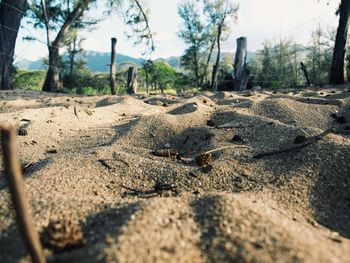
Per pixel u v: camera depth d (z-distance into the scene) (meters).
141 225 1.43
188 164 2.76
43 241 1.40
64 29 14.85
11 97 7.56
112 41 14.32
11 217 1.58
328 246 1.40
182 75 37.38
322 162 2.42
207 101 6.00
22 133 3.69
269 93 7.54
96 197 1.94
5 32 11.40
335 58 10.94
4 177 2.40
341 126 3.88
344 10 10.64
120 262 1.22
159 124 3.99
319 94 6.38
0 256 1.33
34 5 16.83
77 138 3.83
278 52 33.34
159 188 2.27
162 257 1.27
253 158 2.67
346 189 2.17
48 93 10.20
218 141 3.35
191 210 1.62
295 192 2.13
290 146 2.78
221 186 2.29
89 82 28.41
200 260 1.30
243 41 12.19
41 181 2.18
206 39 30.78
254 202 1.80
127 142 3.61
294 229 1.48
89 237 1.43
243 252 1.31
